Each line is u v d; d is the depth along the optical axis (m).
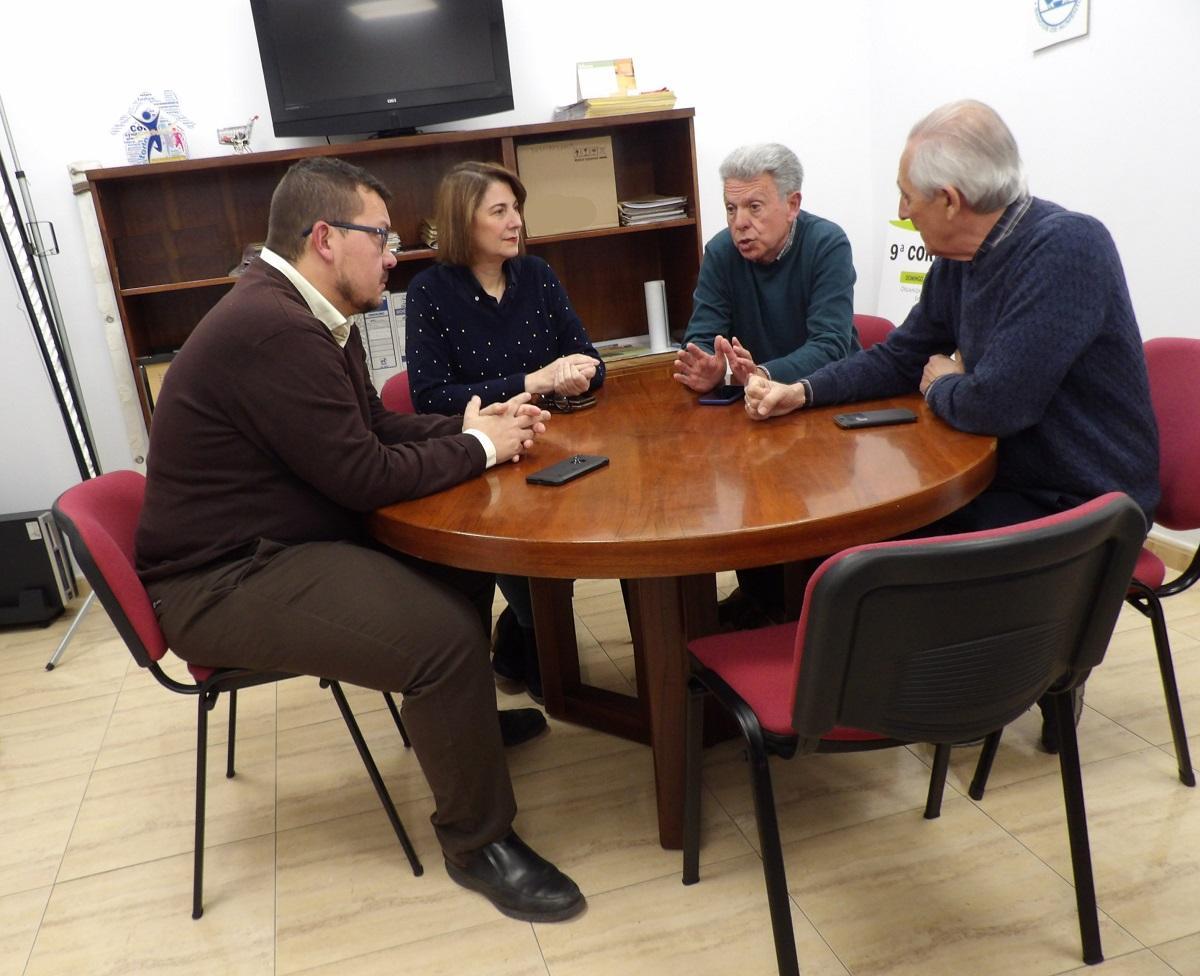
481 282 2.28
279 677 1.61
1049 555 1.00
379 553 1.61
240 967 1.51
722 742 2.03
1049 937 1.41
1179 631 2.29
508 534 1.32
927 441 1.56
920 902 1.50
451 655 1.50
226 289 3.37
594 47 3.47
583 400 2.08
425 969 1.46
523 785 1.95
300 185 1.64
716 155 3.66
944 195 1.58
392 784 2.00
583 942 1.49
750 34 3.59
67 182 3.13
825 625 1.01
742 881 1.59
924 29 3.37
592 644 2.60
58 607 3.12
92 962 1.55
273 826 1.89
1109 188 2.72
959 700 1.11
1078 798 1.32
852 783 1.84
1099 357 1.57
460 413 2.13
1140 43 2.52
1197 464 1.58
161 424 1.58
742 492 1.38
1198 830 1.61
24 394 3.26
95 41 3.07
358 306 1.77
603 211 3.35
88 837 1.91
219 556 1.59
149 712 2.44
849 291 2.28
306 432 1.50
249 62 3.20
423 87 3.19
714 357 2.04
